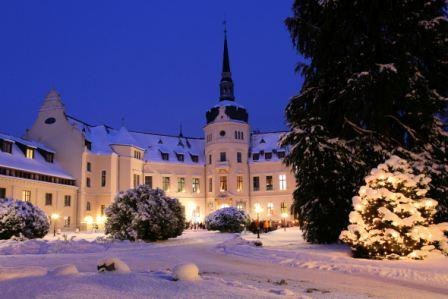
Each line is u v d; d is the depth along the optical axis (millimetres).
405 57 21469
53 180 53812
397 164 18219
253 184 72375
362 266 14219
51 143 59562
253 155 74375
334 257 16594
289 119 24562
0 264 16406
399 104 22266
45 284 8469
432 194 20000
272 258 17734
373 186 17875
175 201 32781
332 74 23703
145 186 31562
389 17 22094
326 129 22969
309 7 24984
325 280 12039
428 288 10891
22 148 53500
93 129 66000
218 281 9586
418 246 16812
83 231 53094
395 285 11273
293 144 23188
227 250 22391
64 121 59719
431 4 22031
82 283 8477
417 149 21609
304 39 24406
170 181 71125
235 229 42719
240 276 12688
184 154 75375
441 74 22625
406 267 14227
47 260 18047
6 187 46094
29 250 22453
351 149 22250
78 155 58312
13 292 7840
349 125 23188
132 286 8344
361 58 22672
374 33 22875
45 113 60875
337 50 23500
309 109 24344
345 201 22406
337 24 23141
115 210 30406
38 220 29219
